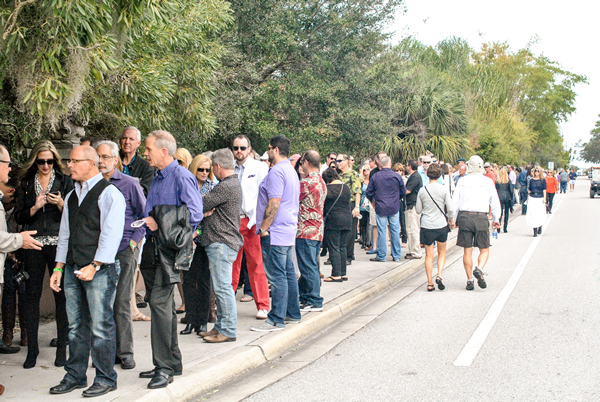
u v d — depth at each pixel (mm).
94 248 4031
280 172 5840
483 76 37656
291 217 5965
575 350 5234
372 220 11875
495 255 12086
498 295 7914
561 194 43469
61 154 7266
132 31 5961
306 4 15773
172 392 4180
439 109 24984
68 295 4195
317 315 6551
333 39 16016
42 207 4750
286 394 4348
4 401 3932
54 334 5805
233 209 5406
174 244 4172
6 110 6316
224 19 9695
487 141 32531
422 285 8961
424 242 8430
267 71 15211
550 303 7289
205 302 5824
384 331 6203
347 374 4781
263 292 6496
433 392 4270
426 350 5402
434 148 24125
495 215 8383
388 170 10648
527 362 4926
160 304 4230
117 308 4652
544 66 63000
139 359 4984
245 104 13211
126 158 5852
